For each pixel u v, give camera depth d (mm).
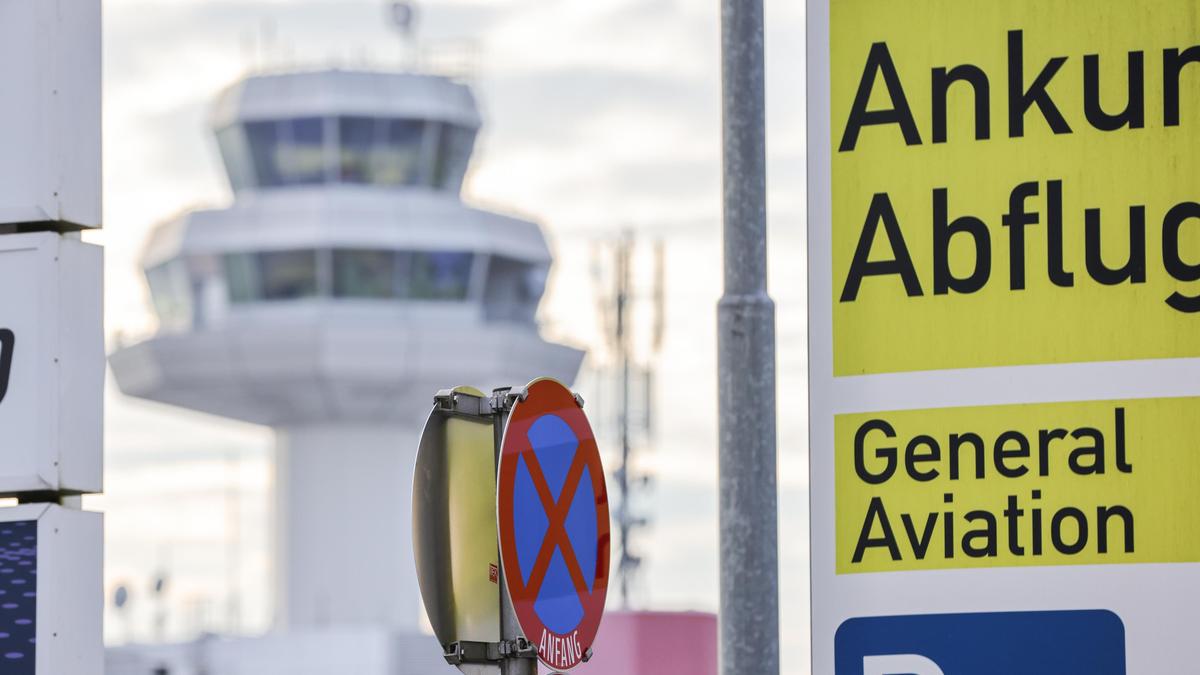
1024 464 12875
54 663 12852
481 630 11852
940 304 13047
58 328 13094
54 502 13297
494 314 148500
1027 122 13047
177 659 111250
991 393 12938
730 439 13078
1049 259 12945
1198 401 12719
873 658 12922
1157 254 12844
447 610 11656
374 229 144125
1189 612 12641
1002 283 12992
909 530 12961
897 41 13227
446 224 145625
